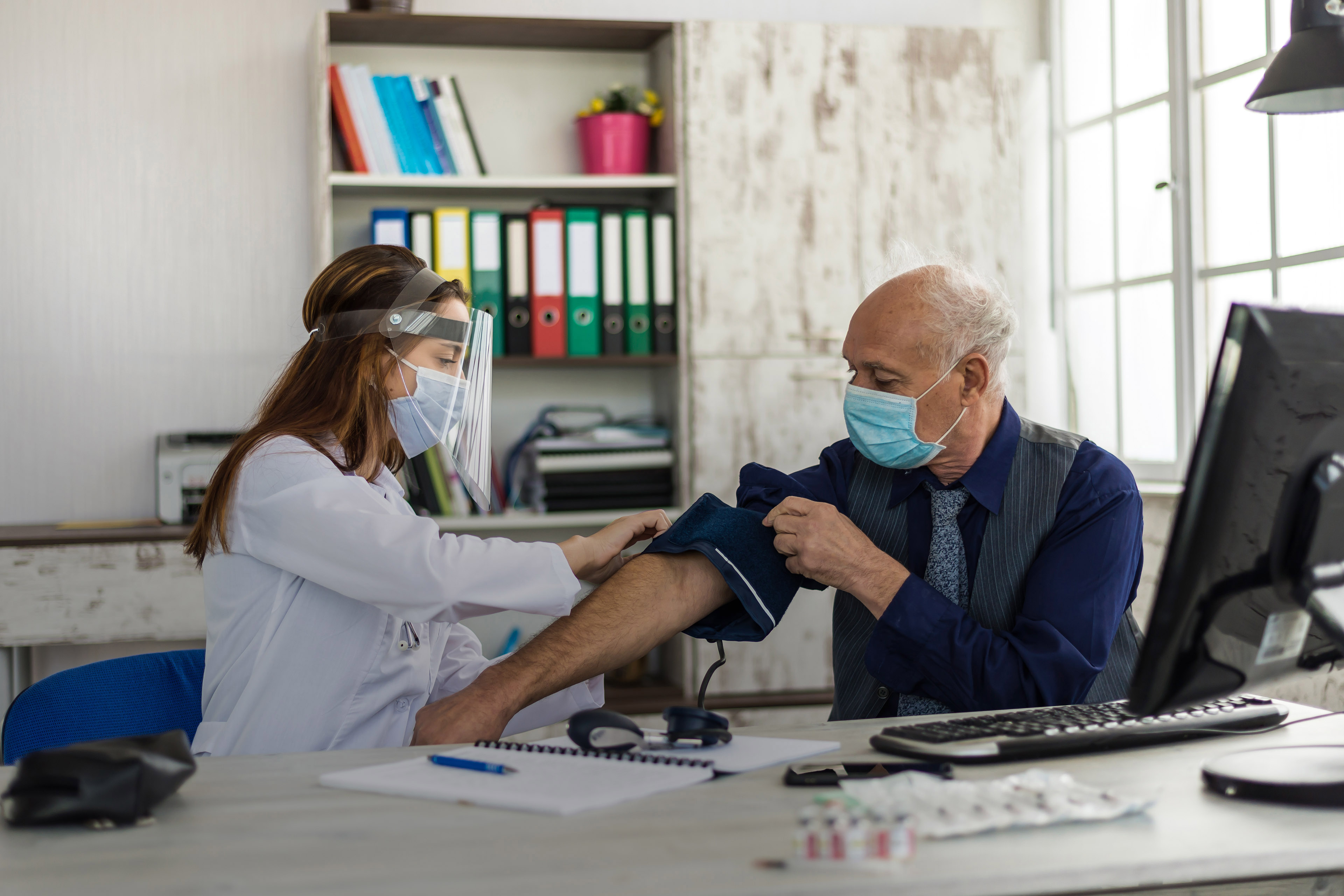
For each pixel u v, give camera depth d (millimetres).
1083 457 1505
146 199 2920
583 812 817
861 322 1505
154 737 852
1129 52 2969
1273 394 843
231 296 2965
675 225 2900
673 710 1036
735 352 2869
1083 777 906
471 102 3055
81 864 711
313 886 665
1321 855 723
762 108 2867
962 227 2963
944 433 1476
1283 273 2490
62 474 2895
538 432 3010
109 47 2889
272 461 1370
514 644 3006
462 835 761
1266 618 884
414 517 1354
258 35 2957
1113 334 3062
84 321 2898
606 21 2828
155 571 2592
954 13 3252
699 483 2855
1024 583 1470
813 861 692
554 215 2836
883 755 989
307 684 1366
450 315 1481
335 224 3012
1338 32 1736
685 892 650
